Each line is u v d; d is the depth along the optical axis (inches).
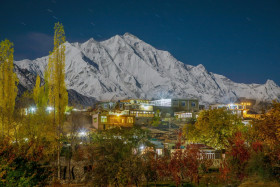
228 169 1459.2
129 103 6225.4
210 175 1726.1
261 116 1391.5
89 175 1706.4
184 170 1599.4
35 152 1302.9
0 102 2404.0
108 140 2094.0
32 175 978.1
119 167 1509.6
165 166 1605.6
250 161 1376.7
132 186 1658.5
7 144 1096.2
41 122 2466.8
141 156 1743.4
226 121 2431.1
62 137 2421.3
